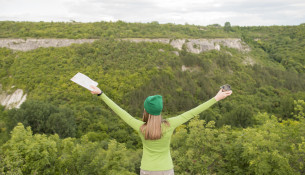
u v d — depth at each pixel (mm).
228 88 2328
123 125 42469
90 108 47469
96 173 10766
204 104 2395
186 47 93312
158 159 2447
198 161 11047
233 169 11383
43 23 91938
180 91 70562
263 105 67250
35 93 59000
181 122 2422
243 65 98375
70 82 61625
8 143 9656
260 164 10125
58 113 34375
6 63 69312
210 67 87250
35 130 32375
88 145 11586
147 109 2311
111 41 81062
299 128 11812
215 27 149125
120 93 63500
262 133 11312
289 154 10430
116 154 12438
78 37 80125
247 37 148500
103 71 68812
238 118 42250
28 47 73562
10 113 34500
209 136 11609
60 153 11203
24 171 8977
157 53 81062
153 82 70062
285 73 97938
